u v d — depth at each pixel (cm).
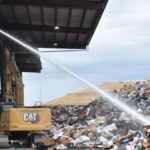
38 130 2141
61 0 2520
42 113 2134
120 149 1509
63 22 3066
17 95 2567
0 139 2108
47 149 2019
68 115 4912
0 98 2220
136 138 1620
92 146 1952
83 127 2791
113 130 2458
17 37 3275
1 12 2788
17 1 2511
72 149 1947
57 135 2361
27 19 2991
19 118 2098
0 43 2330
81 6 2523
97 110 3738
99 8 2538
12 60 2512
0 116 2170
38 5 2525
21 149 2014
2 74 2289
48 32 3192
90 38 3416
